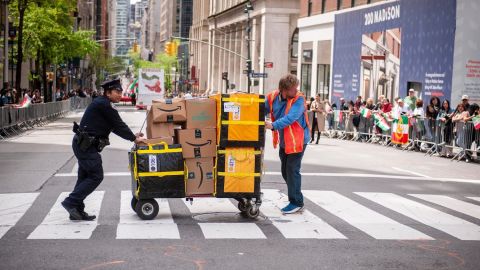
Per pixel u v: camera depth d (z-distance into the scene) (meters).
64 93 67.38
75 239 7.75
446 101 22.70
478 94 24.20
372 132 28.02
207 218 9.27
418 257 7.21
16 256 6.93
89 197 11.05
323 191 12.23
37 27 43.22
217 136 9.12
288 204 10.06
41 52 45.84
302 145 9.50
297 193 9.73
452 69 24.44
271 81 61.09
